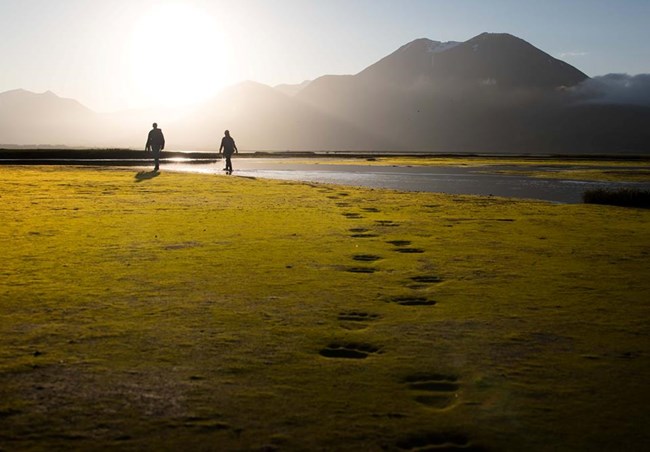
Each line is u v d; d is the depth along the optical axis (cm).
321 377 426
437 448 329
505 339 514
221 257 866
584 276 766
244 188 2148
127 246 949
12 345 485
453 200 1836
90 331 523
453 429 350
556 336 524
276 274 759
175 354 468
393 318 574
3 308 591
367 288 691
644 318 580
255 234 1090
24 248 923
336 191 2106
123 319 559
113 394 393
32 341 495
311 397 392
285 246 966
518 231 1180
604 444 335
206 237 1048
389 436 341
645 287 707
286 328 539
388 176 3684
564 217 1430
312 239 1041
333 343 500
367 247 967
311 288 688
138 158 5853
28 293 650
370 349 489
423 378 427
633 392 404
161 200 1684
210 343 495
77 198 1709
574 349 490
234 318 567
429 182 3133
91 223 1206
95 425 349
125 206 1526
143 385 408
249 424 352
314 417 363
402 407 379
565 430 350
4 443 327
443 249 962
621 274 779
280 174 3756
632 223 1330
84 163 4553
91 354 466
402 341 506
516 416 368
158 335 514
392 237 1079
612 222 1343
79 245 954
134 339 503
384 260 860
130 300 626
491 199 1895
